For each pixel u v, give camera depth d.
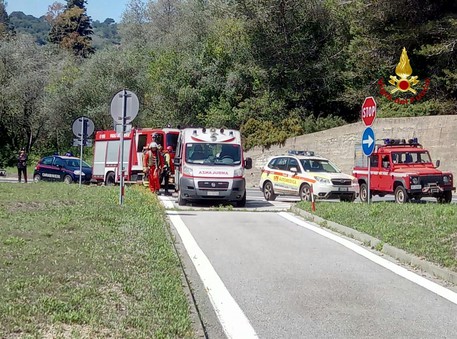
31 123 56.28
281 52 42.12
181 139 21.66
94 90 52.69
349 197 21.30
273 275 9.52
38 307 6.34
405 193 21.28
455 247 10.59
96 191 19.62
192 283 8.94
